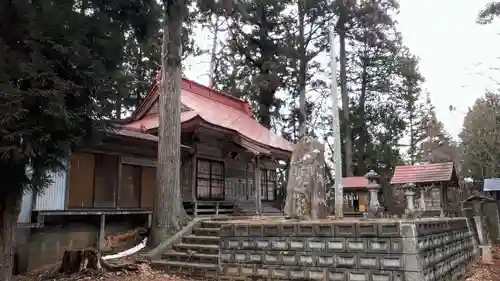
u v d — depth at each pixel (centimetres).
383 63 3088
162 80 1188
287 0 2509
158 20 810
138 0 739
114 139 1150
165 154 1132
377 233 647
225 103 2253
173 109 1162
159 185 1114
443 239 822
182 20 1227
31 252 951
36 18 521
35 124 498
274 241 735
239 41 2664
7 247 549
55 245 1016
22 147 480
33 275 870
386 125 3164
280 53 2542
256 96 2631
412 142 4088
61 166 558
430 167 1723
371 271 642
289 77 2742
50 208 991
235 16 2444
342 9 2611
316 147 969
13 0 520
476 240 1291
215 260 897
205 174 1686
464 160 3766
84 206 1091
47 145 517
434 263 720
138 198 1280
